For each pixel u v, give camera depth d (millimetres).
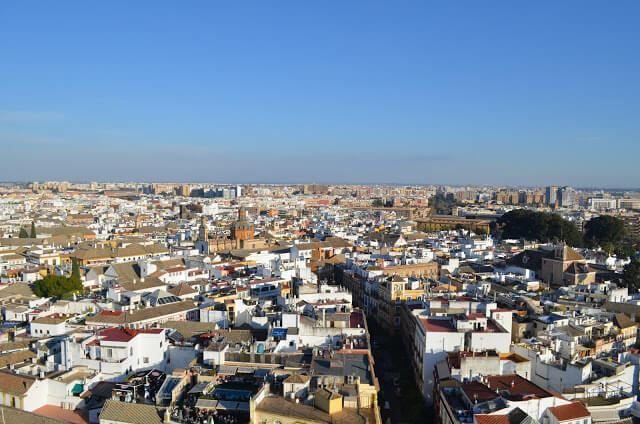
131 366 122312
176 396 100000
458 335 133000
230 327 157375
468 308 150625
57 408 108938
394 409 134875
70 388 110625
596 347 136875
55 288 194125
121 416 93125
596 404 107188
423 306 163250
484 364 118438
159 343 126062
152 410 94062
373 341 185125
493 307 151875
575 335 139875
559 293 192500
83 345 122438
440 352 133875
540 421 98875
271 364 112875
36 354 131250
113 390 105750
